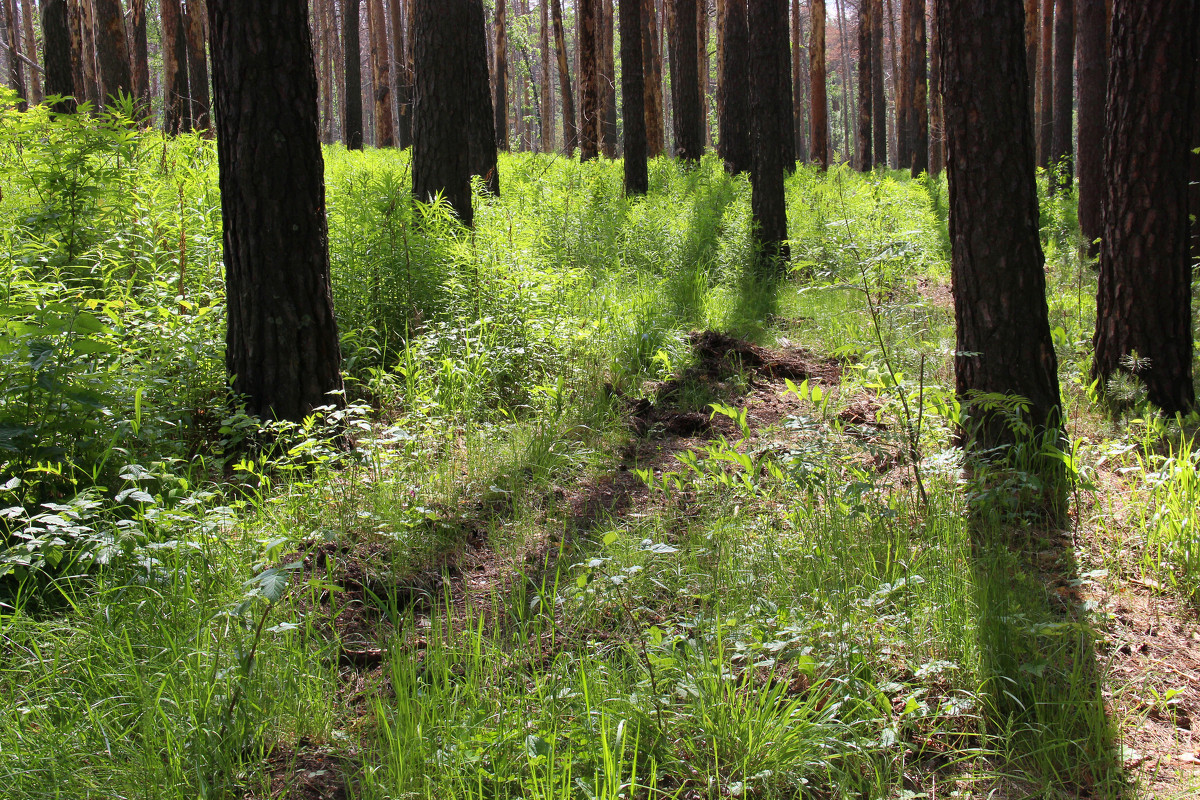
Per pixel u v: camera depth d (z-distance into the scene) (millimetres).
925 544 3723
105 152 6316
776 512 4277
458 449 5117
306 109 4773
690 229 11117
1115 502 4348
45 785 2281
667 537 4039
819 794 2443
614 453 5355
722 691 2639
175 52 16125
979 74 4473
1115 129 5582
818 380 6957
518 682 2842
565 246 9805
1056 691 2814
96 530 3500
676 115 18000
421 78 8445
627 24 13109
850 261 9461
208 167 7535
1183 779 2486
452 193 8531
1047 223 14188
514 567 3814
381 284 6605
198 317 5012
